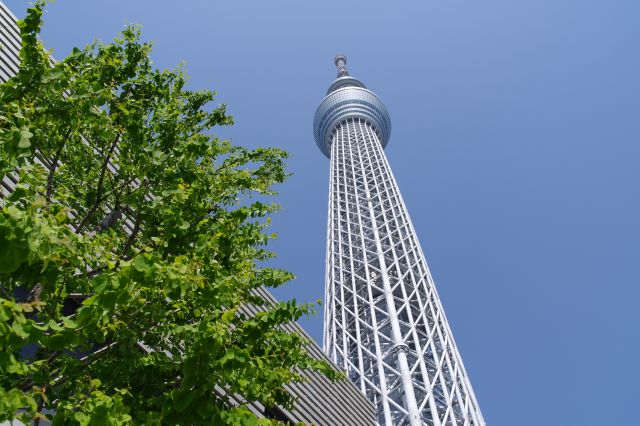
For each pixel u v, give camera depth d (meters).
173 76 10.82
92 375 7.00
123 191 9.31
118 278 5.62
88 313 5.45
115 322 6.50
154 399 6.54
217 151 11.00
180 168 8.75
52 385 6.50
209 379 5.99
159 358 7.27
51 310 6.78
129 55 10.08
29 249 5.01
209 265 7.38
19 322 4.96
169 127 9.70
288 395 7.96
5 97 7.45
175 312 7.30
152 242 7.98
